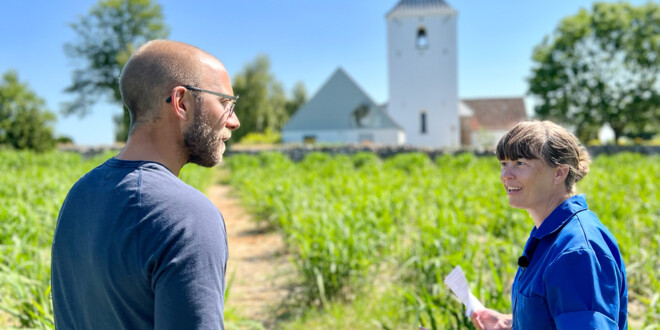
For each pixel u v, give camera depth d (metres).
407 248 5.48
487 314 2.23
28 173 13.90
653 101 41.56
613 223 5.63
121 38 56.81
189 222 1.33
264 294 5.66
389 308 4.74
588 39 43.25
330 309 4.88
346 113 42.78
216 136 1.53
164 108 1.46
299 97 81.31
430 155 27.38
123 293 1.32
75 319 1.45
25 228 5.38
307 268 5.23
